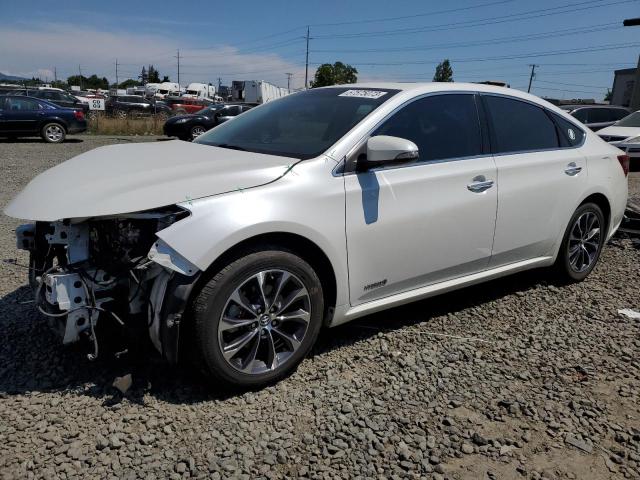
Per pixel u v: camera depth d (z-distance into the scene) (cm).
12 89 2847
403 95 349
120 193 267
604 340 368
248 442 252
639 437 265
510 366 329
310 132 340
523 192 395
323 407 281
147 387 289
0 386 285
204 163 306
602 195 464
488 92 397
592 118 1570
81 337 286
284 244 291
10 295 400
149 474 229
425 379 310
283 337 297
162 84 6612
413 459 245
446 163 354
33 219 263
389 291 342
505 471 241
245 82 3862
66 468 230
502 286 463
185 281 258
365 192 313
